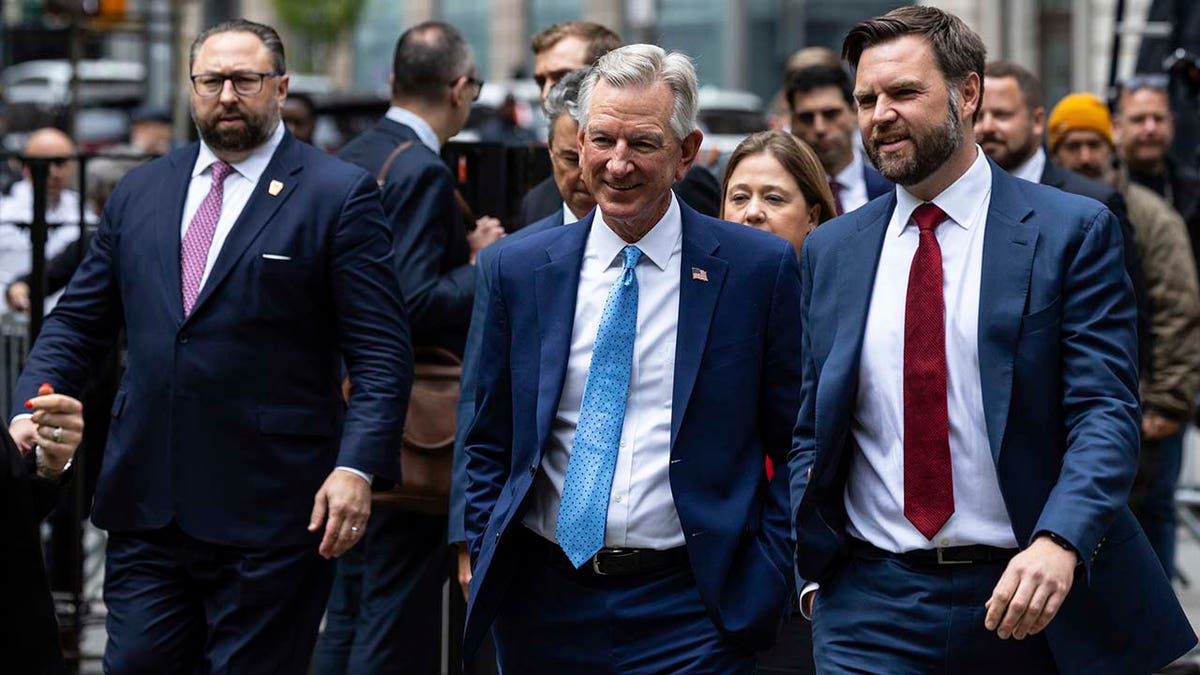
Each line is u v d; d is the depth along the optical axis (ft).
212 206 18.72
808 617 15.28
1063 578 12.96
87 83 87.10
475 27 153.99
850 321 14.37
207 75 18.47
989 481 13.96
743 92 131.13
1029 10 75.87
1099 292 13.75
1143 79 30.09
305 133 35.14
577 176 18.57
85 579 27.99
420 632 21.83
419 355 21.63
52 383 18.57
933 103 13.84
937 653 14.08
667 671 15.14
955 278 14.11
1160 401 25.04
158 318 18.49
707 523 15.06
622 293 15.28
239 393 18.38
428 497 21.17
